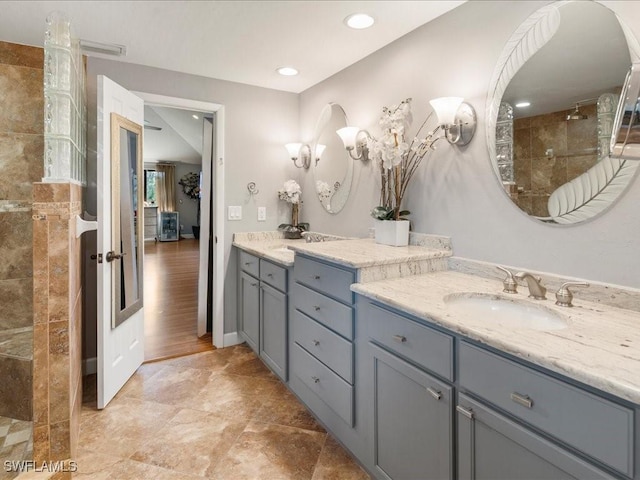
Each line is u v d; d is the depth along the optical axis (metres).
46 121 1.64
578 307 1.31
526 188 1.59
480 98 1.77
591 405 0.82
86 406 2.22
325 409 1.90
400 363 1.38
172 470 1.68
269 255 2.46
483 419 1.07
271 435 1.94
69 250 1.66
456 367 1.16
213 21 2.05
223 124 3.01
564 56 1.46
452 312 1.22
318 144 3.06
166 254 8.30
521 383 0.97
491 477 1.05
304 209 3.30
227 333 3.15
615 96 1.32
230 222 3.10
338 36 2.21
